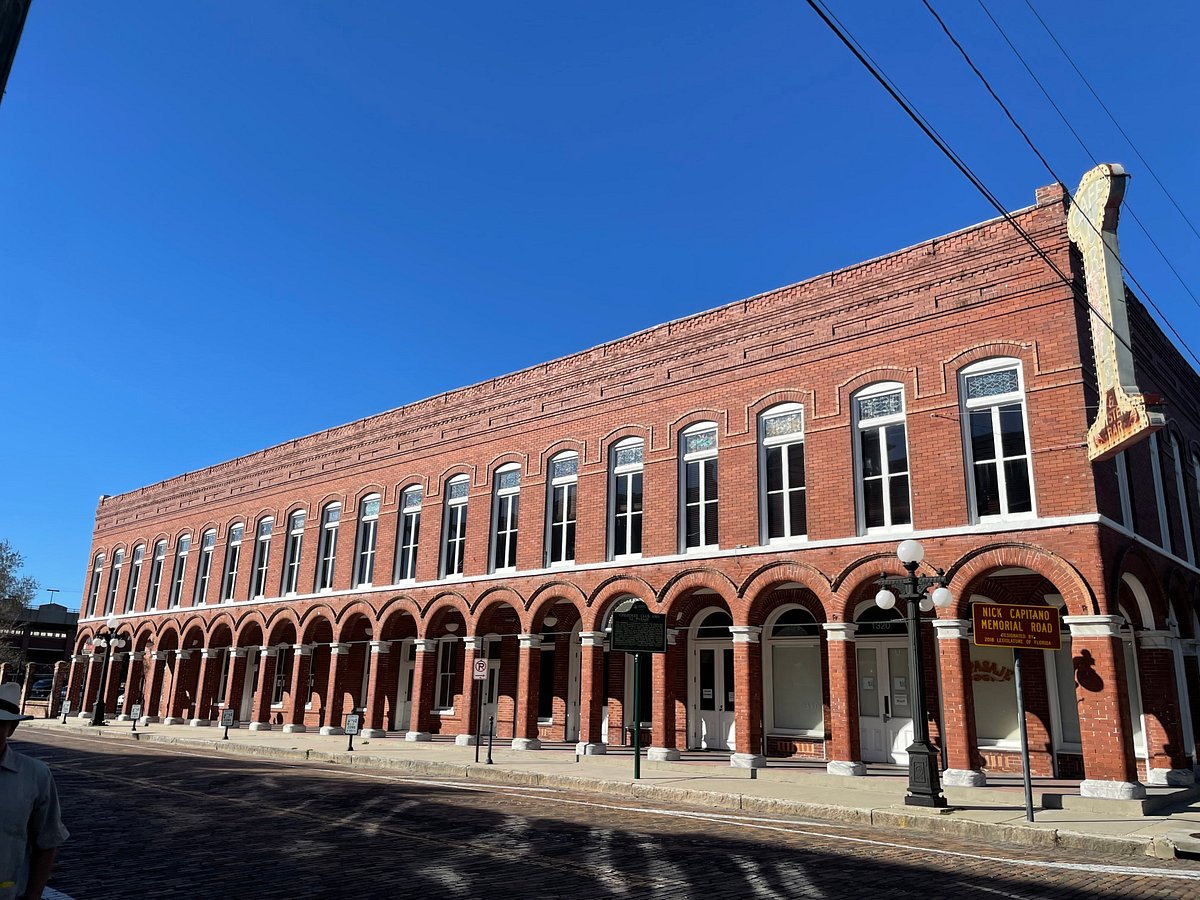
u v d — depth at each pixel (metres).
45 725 35.00
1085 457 14.92
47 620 73.31
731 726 21.38
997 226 16.72
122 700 39.66
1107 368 14.44
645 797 15.15
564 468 23.62
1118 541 15.27
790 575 17.98
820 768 18.06
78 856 8.95
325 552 30.64
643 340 22.27
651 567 20.47
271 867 8.53
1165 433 19.34
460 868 8.59
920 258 17.64
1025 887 8.45
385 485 28.72
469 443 26.22
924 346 17.23
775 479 19.16
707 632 22.22
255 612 32.31
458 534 26.08
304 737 27.34
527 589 23.16
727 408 20.12
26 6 3.58
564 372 24.00
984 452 16.27
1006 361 16.27
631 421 22.03
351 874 8.25
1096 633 14.12
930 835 11.85
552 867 8.75
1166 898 8.18
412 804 13.02
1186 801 14.51
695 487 20.61
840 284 18.77
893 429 17.59
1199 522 20.56
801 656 20.73
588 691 21.06
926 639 18.59
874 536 17.05
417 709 25.25
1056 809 13.16
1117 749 13.47
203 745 25.56
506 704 26.00
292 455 32.91
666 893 7.79
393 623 27.55
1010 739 17.62
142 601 39.28
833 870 9.00
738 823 12.25
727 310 20.72
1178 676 17.91
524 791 15.45
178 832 10.41
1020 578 17.83
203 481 37.47
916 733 13.48
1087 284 15.11
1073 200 15.50
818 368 18.72
